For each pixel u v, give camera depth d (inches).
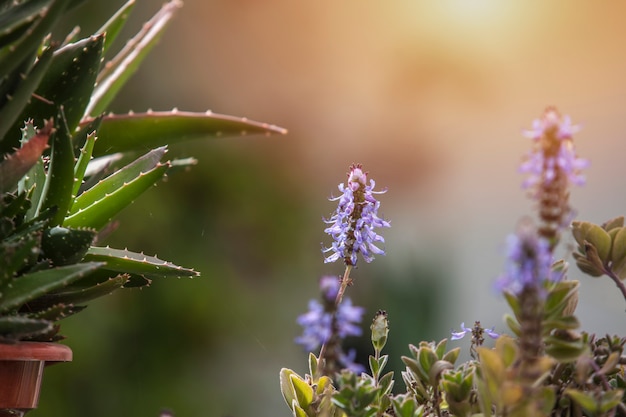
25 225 43.8
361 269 155.1
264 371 150.3
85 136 49.1
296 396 43.5
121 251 46.4
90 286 46.6
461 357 148.6
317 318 39.8
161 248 147.2
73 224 46.6
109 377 136.1
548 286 39.6
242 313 152.6
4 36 41.8
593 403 39.9
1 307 42.1
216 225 155.7
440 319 157.4
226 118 52.4
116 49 156.3
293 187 168.6
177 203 151.6
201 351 146.0
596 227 44.3
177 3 58.1
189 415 141.3
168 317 143.4
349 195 43.8
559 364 42.4
